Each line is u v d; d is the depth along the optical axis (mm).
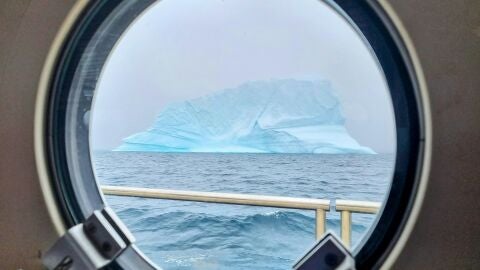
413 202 753
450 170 734
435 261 734
